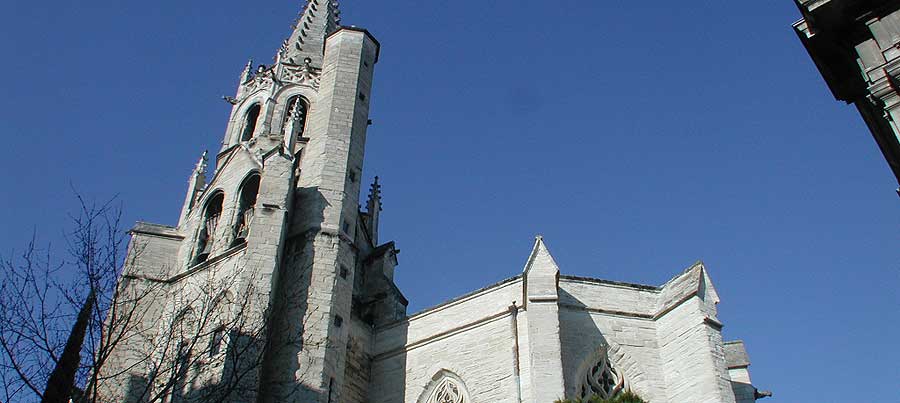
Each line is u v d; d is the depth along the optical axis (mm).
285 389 33562
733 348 39500
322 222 40125
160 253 44125
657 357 35188
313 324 36000
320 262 38500
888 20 20797
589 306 36219
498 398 33969
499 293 37438
